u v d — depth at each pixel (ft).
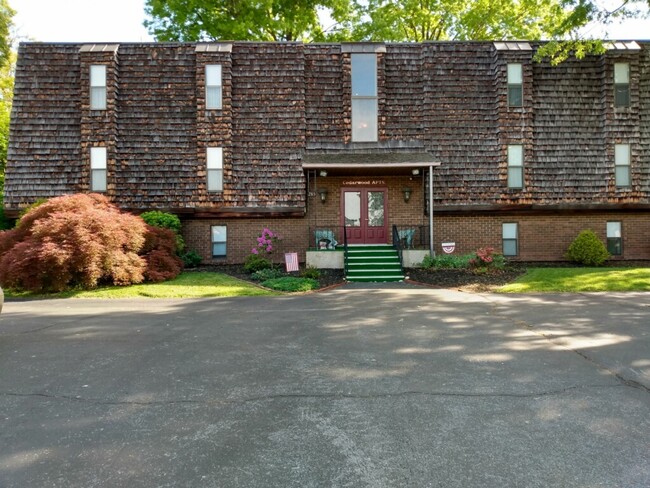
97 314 30.30
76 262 40.19
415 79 57.72
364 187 58.34
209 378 16.62
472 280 44.75
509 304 32.60
